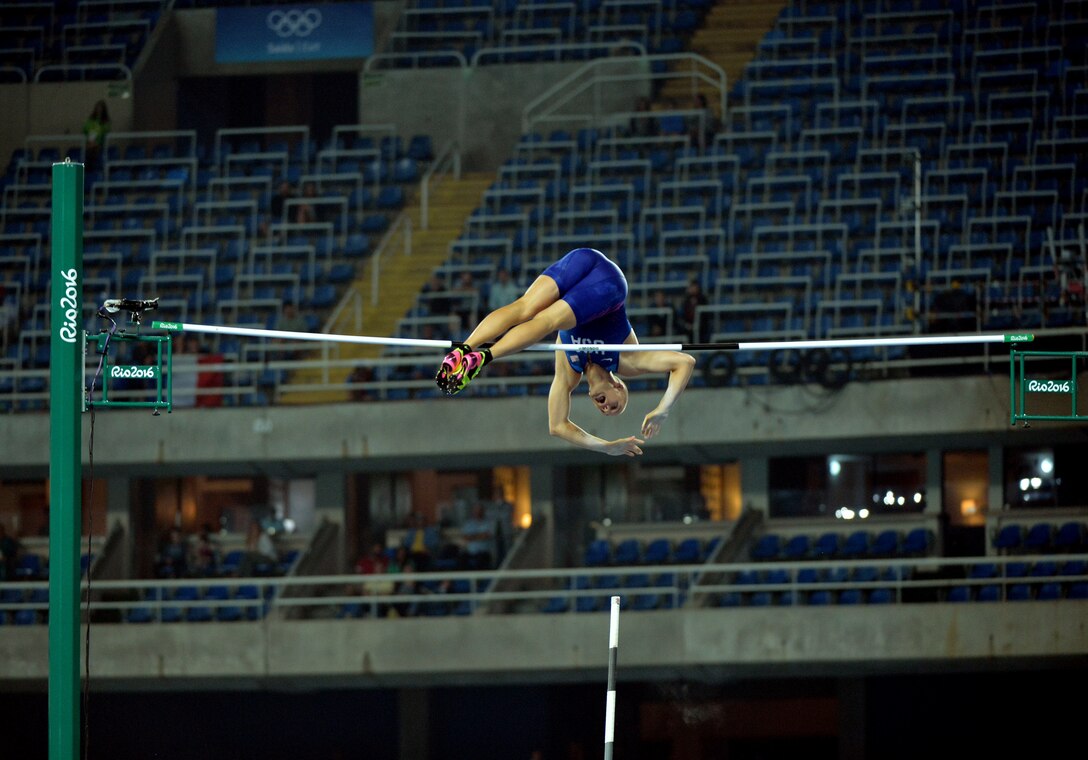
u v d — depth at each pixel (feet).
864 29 408.46
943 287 314.76
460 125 413.39
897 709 338.75
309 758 355.36
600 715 352.08
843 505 315.37
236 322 346.95
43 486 341.62
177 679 291.99
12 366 340.18
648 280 342.64
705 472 324.39
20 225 385.29
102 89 422.41
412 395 317.01
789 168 367.04
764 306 321.11
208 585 294.05
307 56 430.20
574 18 426.10
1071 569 291.58
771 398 288.30
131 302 130.21
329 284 360.89
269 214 379.35
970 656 274.16
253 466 309.42
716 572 305.32
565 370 126.93
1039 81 380.17
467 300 333.01
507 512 320.50
